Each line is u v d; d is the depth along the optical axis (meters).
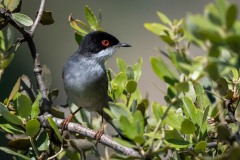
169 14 21.62
